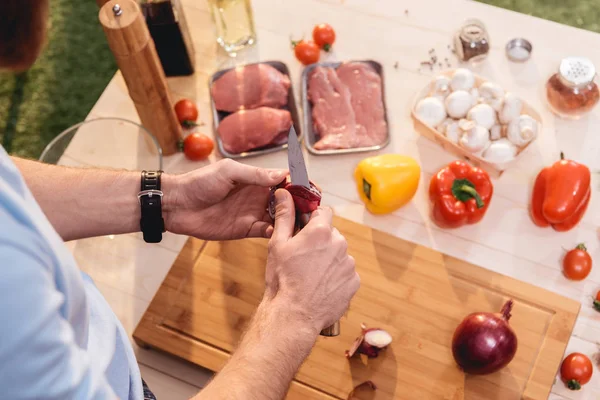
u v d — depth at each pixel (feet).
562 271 4.71
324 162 5.17
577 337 4.52
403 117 5.36
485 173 4.76
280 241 2.99
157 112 4.84
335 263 2.95
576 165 4.70
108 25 4.20
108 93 5.61
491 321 4.08
